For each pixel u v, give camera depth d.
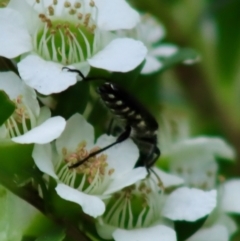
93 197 0.18
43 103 0.19
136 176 0.19
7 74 0.19
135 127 0.20
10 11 0.19
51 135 0.18
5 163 0.19
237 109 0.26
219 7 0.25
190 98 0.26
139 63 0.19
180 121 0.25
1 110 0.18
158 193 0.20
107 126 0.20
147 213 0.20
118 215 0.19
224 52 0.26
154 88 0.24
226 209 0.22
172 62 0.22
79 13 0.19
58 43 0.19
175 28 0.26
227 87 0.26
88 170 0.19
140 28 0.22
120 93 0.20
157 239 0.19
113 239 0.19
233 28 0.26
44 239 0.19
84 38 0.19
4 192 0.19
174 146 0.23
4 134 0.19
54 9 0.19
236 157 0.25
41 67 0.19
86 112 0.21
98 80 0.20
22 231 0.19
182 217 0.19
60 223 0.19
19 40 0.19
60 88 0.18
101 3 0.19
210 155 0.23
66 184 0.19
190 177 0.23
